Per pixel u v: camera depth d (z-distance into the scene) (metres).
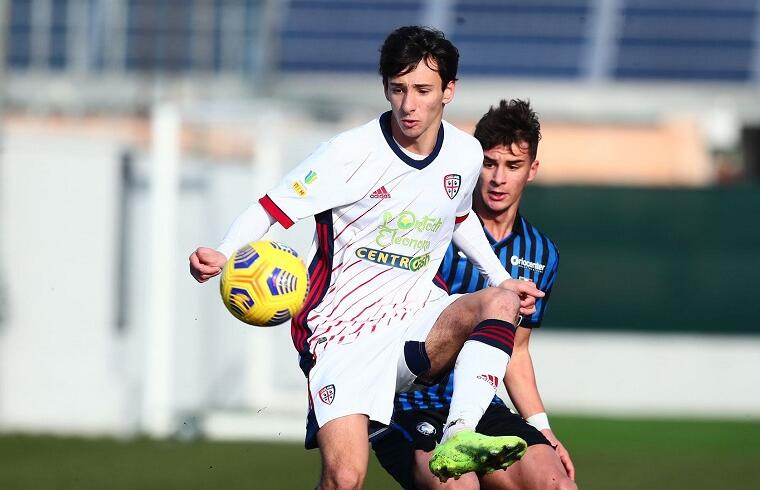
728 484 33.91
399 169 18.59
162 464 36.00
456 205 19.08
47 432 43.38
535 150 20.61
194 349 46.91
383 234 18.84
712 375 56.22
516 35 76.12
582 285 56.56
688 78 75.12
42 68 74.44
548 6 77.38
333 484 17.89
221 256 17.64
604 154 77.81
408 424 19.84
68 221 43.97
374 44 75.31
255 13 71.88
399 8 76.94
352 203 18.66
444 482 17.59
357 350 18.64
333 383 18.39
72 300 44.09
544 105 73.31
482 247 20.00
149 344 43.62
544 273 21.41
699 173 77.31
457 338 18.45
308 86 70.69
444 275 20.86
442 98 18.34
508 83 73.12
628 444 43.59
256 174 44.72
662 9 77.38
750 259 56.12
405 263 19.08
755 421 51.50
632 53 76.00
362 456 18.00
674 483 33.97
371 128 18.67
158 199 42.78
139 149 46.56
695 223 56.31
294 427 43.28
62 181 44.03
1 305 43.84
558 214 56.75
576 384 56.47
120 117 68.62
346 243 18.92
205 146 52.94
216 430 43.34
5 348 44.09
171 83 62.31
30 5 75.75
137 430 44.41
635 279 56.47
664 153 77.81
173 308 43.50
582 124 78.50
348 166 18.52
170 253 43.12
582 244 56.66
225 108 44.50
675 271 56.41
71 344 44.00
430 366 18.66
